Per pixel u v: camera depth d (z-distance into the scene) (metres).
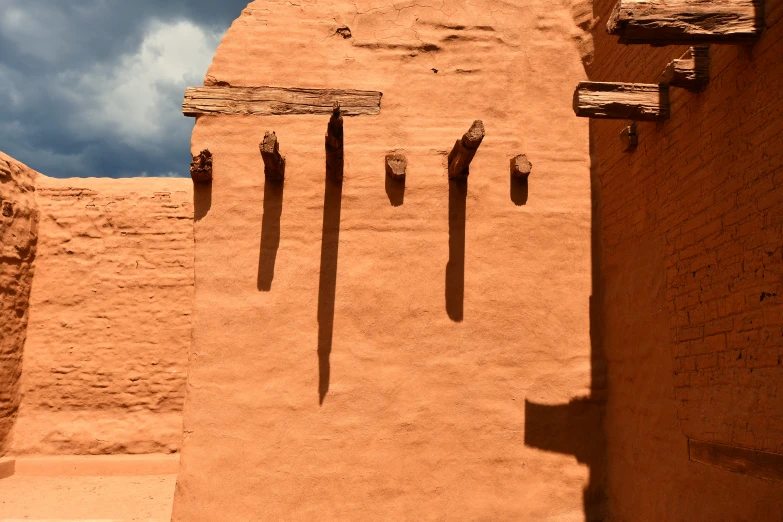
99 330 10.98
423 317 6.25
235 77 6.61
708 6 4.25
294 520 5.81
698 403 4.78
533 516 5.99
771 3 4.19
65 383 10.82
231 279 6.21
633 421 5.75
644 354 5.62
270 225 6.32
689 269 4.97
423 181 6.51
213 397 5.99
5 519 8.21
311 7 6.88
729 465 4.39
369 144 6.55
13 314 10.59
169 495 9.36
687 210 5.02
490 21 6.97
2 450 10.30
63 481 10.06
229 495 5.83
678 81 4.83
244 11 6.80
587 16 6.96
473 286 6.35
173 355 10.96
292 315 6.17
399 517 5.89
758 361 4.14
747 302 4.27
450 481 5.98
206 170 6.25
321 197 6.40
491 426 6.11
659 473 5.27
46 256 11.20
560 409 6.21
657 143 5.51
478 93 6.78
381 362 6.14
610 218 6.38
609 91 5.29
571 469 6.12
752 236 4.25
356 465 5.94
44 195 11.44
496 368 6.22
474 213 6.49
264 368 6.06
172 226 11.31
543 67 6.91
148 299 11.09
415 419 6.06
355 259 6.31
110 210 11.34
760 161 4.21
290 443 5.95
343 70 6.74
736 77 4.49
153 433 10.72
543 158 6.70
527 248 6.47
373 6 6.92
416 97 6.73
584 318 6.41
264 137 5.77
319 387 6.05
